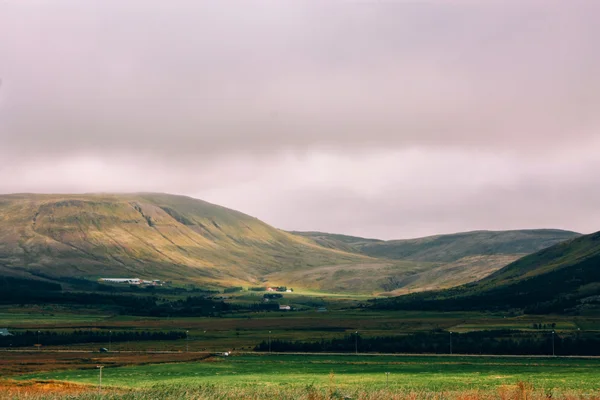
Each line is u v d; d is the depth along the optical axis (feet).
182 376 499.51
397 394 313.94
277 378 481.87
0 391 345.92
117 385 424.05
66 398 297.74
